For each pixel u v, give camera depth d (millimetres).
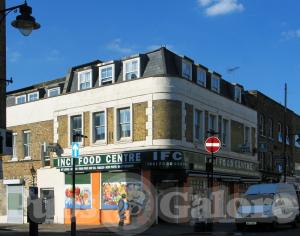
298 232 22094
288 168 45500
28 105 33781
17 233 23781
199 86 29844
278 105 43531
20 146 33875
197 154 28734
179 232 22828
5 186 34125
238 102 35000
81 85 31156
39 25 13617
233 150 33562
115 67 29625
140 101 27812
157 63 28344
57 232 24172
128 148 27938
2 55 19391
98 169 28969
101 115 29672
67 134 30953
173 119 27219
